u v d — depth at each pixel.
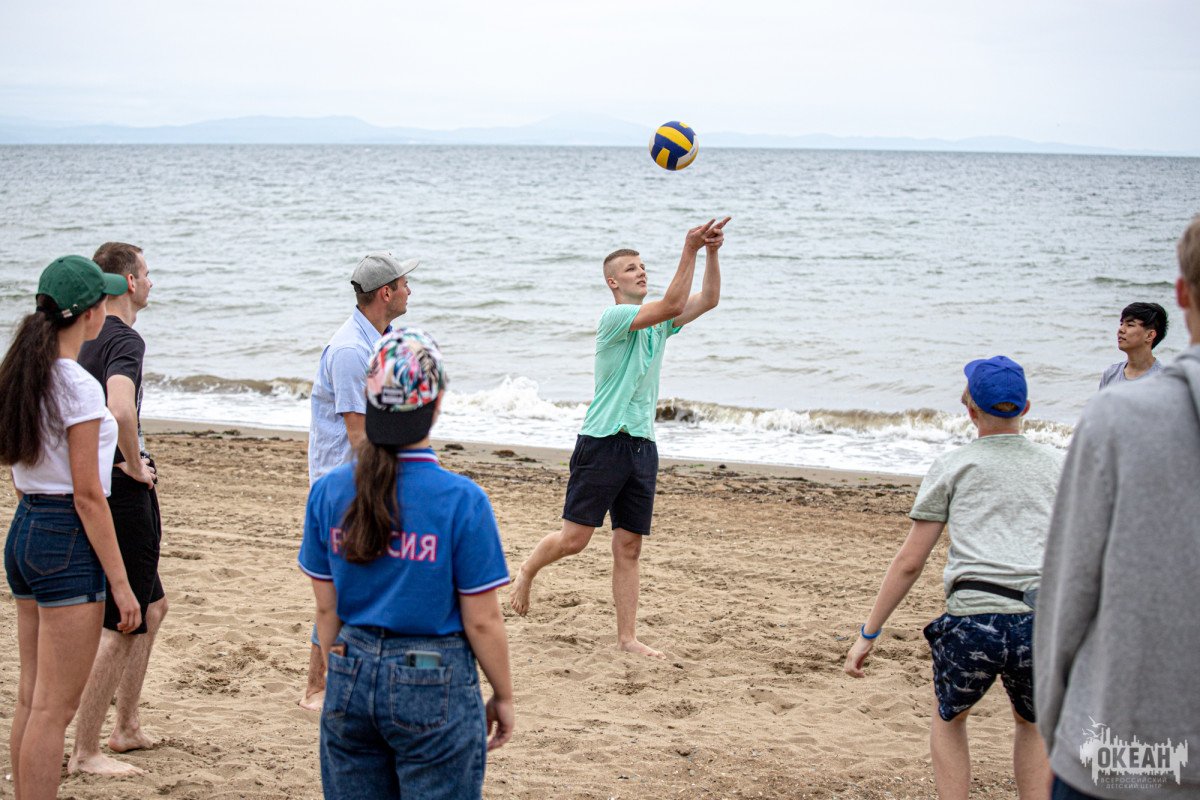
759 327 21.41
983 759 4.41
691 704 4.96
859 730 4.70
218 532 7.98
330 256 35.25
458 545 2.49
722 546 8.00
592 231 44.41
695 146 6.04
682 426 13.79
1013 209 55.62
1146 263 32.62
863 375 16.92
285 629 5.85
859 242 39.25
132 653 4.14
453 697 2.50
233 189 73.38
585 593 6.72
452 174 101.88
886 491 10.12
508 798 3.88
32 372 3.03
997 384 3.31
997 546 3.24
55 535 3.12
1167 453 1.92
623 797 3.92
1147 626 1.92
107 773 3.91
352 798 2.59
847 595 6.82
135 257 3.95
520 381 16.56
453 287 28.02
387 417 2.47
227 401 15.20
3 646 5.28
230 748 4.26
